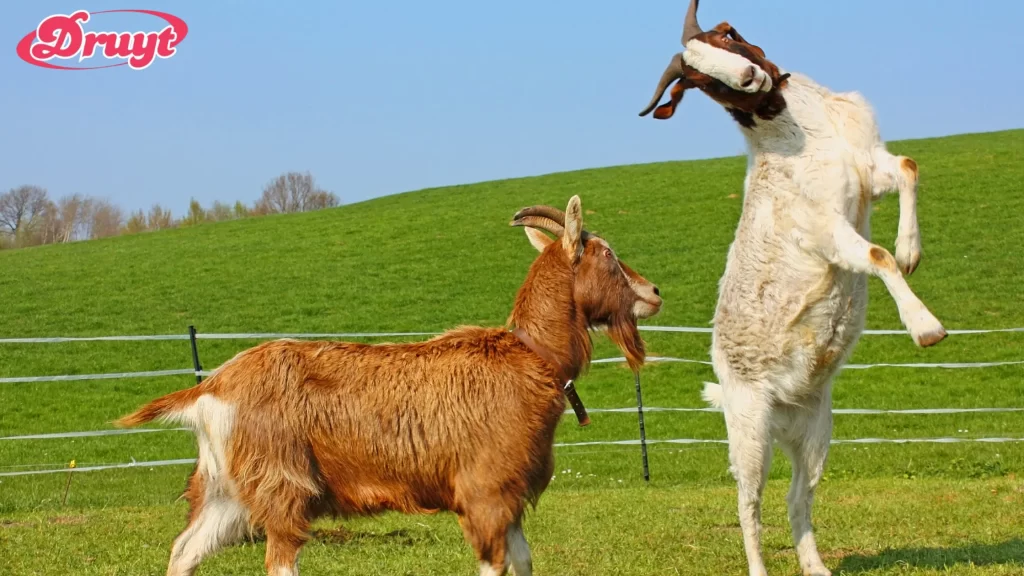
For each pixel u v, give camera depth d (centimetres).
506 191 4869
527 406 579
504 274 3183
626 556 743
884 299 2644
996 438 1430
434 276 3216
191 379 2323
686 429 1783
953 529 809
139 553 771
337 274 3322
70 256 3997
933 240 3034
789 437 685
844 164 632
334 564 736
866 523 853
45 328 2750
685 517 920
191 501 593
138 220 7438
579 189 4603
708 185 4322
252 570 719
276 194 8131
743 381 670
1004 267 2731
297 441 566
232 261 3656
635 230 3581
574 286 628
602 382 2209
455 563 735
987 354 2167
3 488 1287
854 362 2222
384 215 4484
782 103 639
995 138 4984
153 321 2814
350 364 582
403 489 578
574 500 1061
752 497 670
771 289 652
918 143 5000
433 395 572
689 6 683
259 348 591
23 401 2150
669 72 674
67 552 771
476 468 567
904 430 1652
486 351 594
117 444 1780
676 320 2536
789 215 642
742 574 683
